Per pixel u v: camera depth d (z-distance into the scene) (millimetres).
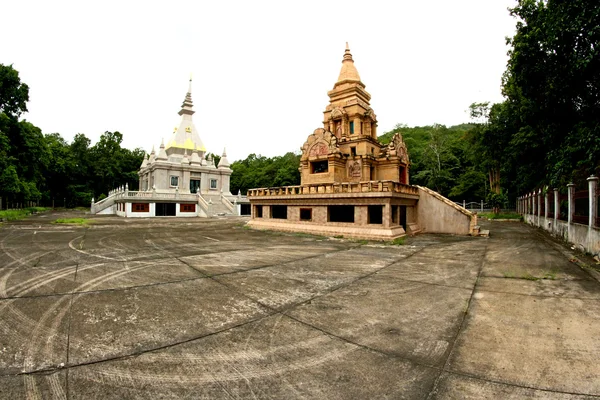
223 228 24641
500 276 8875
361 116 24562
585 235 13078
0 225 24062
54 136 71438
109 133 72625
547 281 8305
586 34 14062
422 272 9367
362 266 10219
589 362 4105
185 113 54406
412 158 63719
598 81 15703
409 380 3693
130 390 3469
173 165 48250
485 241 17125
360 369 3939
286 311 5969
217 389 3510
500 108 38344
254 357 4223
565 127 20250
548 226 21906
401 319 5613
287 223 22656
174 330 5055
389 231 17375
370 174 23359
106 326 5176
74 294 6852
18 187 35500
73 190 67188
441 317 5715
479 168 52812
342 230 19094
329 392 3455
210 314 5770
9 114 38812
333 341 4715
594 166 13859
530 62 17812
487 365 4035
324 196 20219
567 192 16844
